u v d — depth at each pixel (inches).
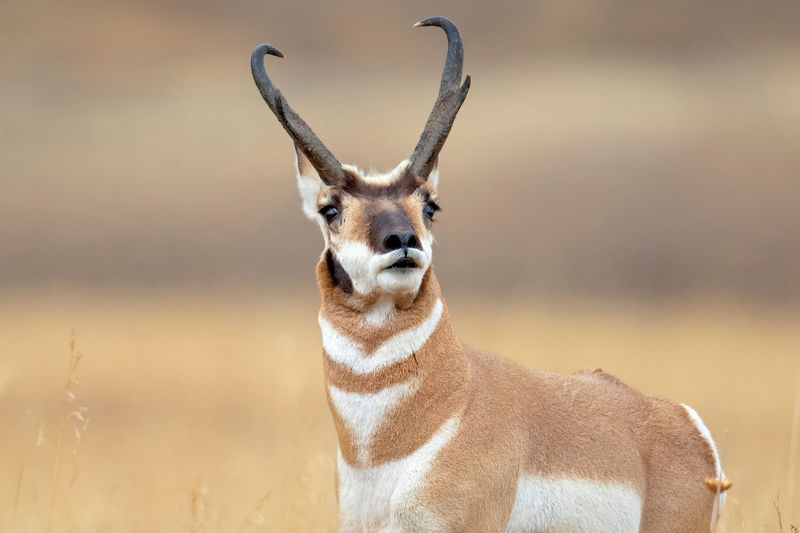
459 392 676.7
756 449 1354.6
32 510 994.1
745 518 892.0
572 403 725.3
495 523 674.8
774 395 1828.2
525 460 691.4
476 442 670.5
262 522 875.4
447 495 660.7
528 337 2196.1
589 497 705.0
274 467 1130.0
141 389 1985.7
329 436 1114.7
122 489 1080.2
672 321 3176.7
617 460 716.7
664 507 741.3
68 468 1152.2
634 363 2081.7
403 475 666.2
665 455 746.2
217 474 1105.4
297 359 1368.1
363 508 677.9
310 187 730.8
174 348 2434.8
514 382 711.7
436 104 730.8
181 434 1395.2
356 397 674.2
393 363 671.1
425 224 713.0
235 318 2982.3
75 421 1700.3
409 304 671.8
